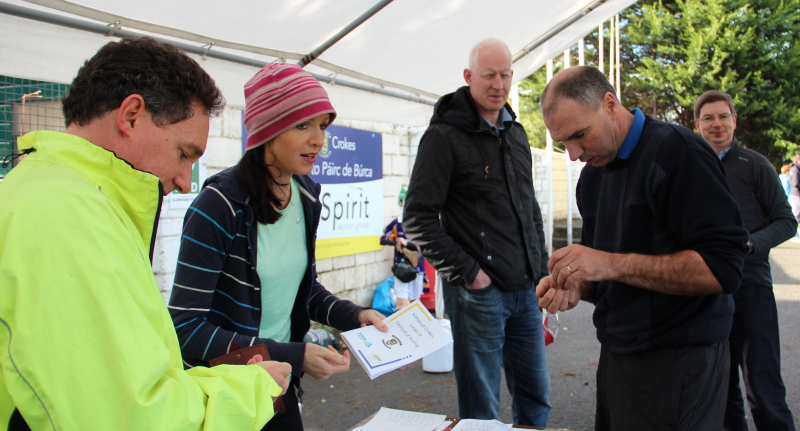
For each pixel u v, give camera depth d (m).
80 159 0.96
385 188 7.15
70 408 0.80
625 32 23.09
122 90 0.98
